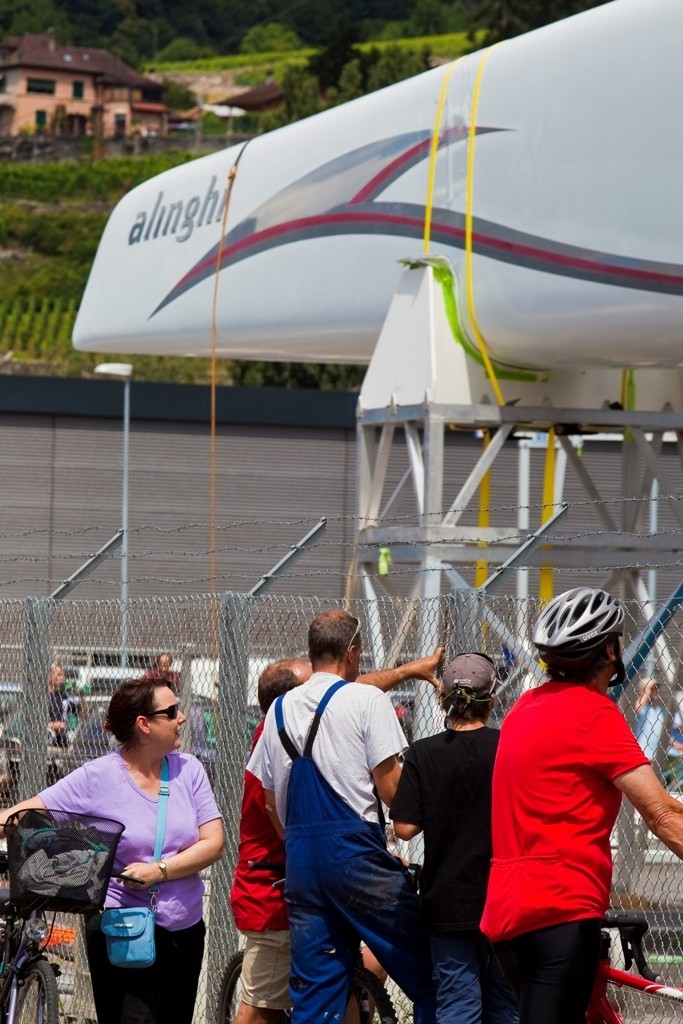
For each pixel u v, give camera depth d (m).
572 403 29.94
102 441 89.25
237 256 34.78
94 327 40.47
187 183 37.47
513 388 29.09
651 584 42.88
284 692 15.46
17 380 88.38
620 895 18.30
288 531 88.19
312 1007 13.91
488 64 27.81
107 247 40.62
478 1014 13.37
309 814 13.91
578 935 11.05
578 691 11.31
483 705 13.70
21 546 87.56
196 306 36.22
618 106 25.09
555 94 26.22
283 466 89.50
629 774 10.97
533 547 18.77
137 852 14.76
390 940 13.70
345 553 85.75
